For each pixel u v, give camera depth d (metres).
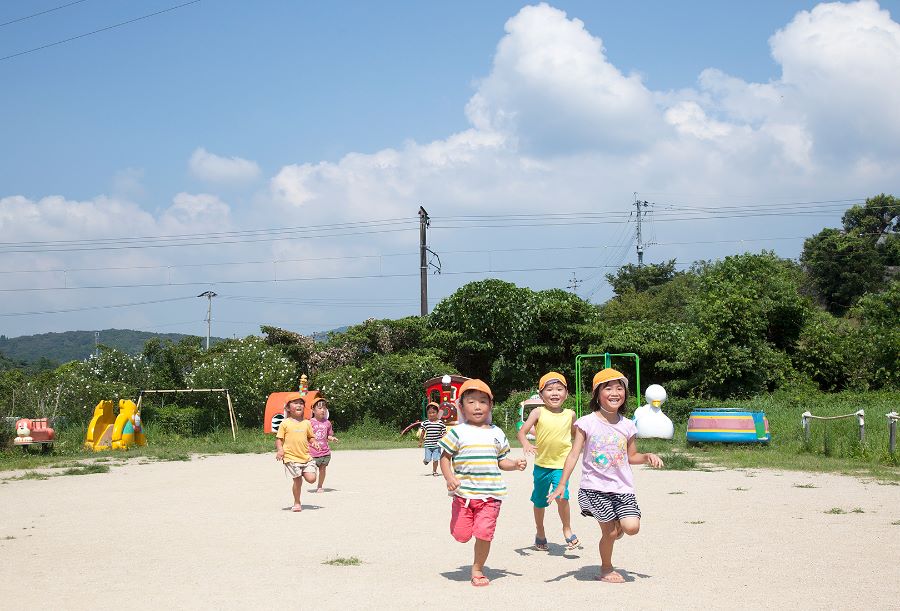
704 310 33.25
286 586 6.40
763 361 31.81
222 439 29.05
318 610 5.59
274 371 32.47
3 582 6.66
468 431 6.73
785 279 35.53
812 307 36.59
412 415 31.02
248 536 9.05
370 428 31.08
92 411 30.88
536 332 36.34
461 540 6.59
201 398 33.38
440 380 28.42
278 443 11.27
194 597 6.04
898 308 33.53
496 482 6.64
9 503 12.31
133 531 9.48
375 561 7.50
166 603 5.85
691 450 20.98
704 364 32.09
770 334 34.78
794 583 6.27
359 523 9.99
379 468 18.30
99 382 32.44
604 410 6.71
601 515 6.48
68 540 8.86
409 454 22.98
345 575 6.84
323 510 11.27
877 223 62.06
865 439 18.67
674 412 29.08
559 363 36.59
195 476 16.73
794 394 30.44
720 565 7.02
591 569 6.98
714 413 21.66
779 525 9.26
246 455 23.28
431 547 8.25
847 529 8.91
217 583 6.55
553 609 5.52
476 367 38.00
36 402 30.39
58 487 14.69
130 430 25.33
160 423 31.36
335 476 16.47
